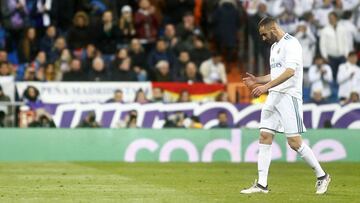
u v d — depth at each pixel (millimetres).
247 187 40469
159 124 65062
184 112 65312
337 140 64375
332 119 66375
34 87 66000
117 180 44906
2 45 78438
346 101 70000
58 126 64312
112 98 67438
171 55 75250
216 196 35281
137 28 80625
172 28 76688
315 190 38875
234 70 80125
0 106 63875
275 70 36688
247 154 63938
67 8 81688
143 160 63406
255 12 78688
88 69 72250
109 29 78688
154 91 67812
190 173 51156
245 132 63969
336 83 74062
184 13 82875
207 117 65500
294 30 77500
